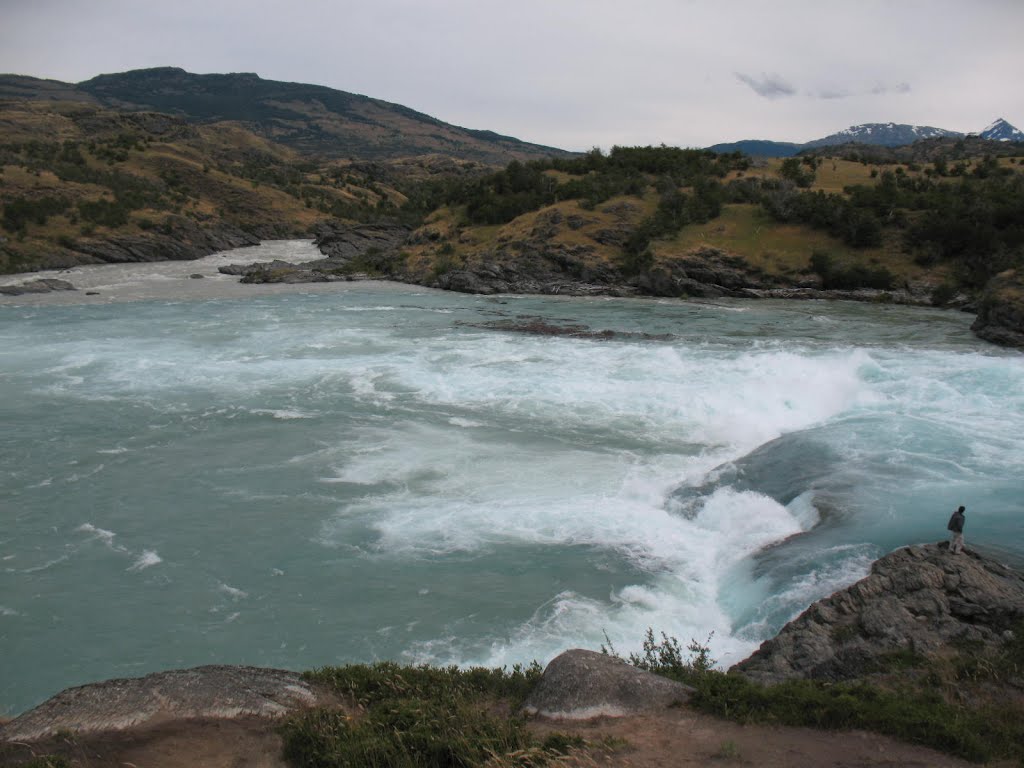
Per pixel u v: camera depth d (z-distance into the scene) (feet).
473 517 69.56
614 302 214.69
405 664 48.75
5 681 48.39
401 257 294.46
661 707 34.78
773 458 78.69
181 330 163.12
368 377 119.65
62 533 68.03
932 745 31.12
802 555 56.85
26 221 351.46
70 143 578.66
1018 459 75.00
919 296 211.61
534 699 36.01
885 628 42.65
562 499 73.10
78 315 184.75
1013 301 145.48
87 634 53.31
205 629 53.72
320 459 84.58
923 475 70.95
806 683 36.58
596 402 104.42
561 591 57.21
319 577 60.03
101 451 88.02
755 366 120.67
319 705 35.04
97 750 29.53
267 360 132.67
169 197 489.26
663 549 63.46
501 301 216.74
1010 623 42.57
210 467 82.74
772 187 283.79
